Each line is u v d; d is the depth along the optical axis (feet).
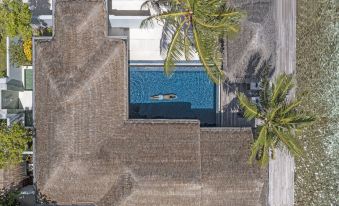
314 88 69.77
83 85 58.65
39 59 60.13
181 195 60.29
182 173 59.93
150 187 59.72
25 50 62.64
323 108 69.92
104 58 59.62
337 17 69.51
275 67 65.51
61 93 58.49
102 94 59.72
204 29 55.06
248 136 62.49
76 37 59.06
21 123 61.21
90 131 59.21
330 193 70.23
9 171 60.39
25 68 65.41
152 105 68.08
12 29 57.67
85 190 60.13
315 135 69.92
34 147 60.23
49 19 62.08
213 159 61.26
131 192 59.72
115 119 60.49
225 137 62.23
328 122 69.97
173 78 67.92
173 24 58.95
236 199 61.67
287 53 66.90
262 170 61.41
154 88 67.97
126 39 61.05
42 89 59.82
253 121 65.36
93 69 59.11
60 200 60.49
